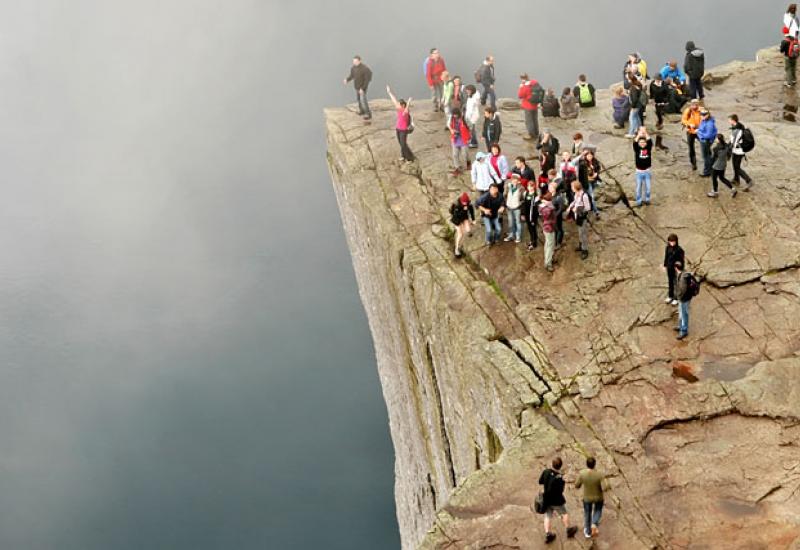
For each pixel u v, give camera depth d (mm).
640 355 33531
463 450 40406
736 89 53375
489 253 39688
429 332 39812
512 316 36438
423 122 51719
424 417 47219
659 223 39688
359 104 52812
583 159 38781
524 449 30453
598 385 32500
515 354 34406
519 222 39375
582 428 31016
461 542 27750
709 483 28578
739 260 37094
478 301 37500
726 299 35531
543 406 32156
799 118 48875
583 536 27000
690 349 33562
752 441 29859
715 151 39500
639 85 45656
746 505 27719
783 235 38062
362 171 47875
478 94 47375
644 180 40438
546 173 39344
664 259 36219
